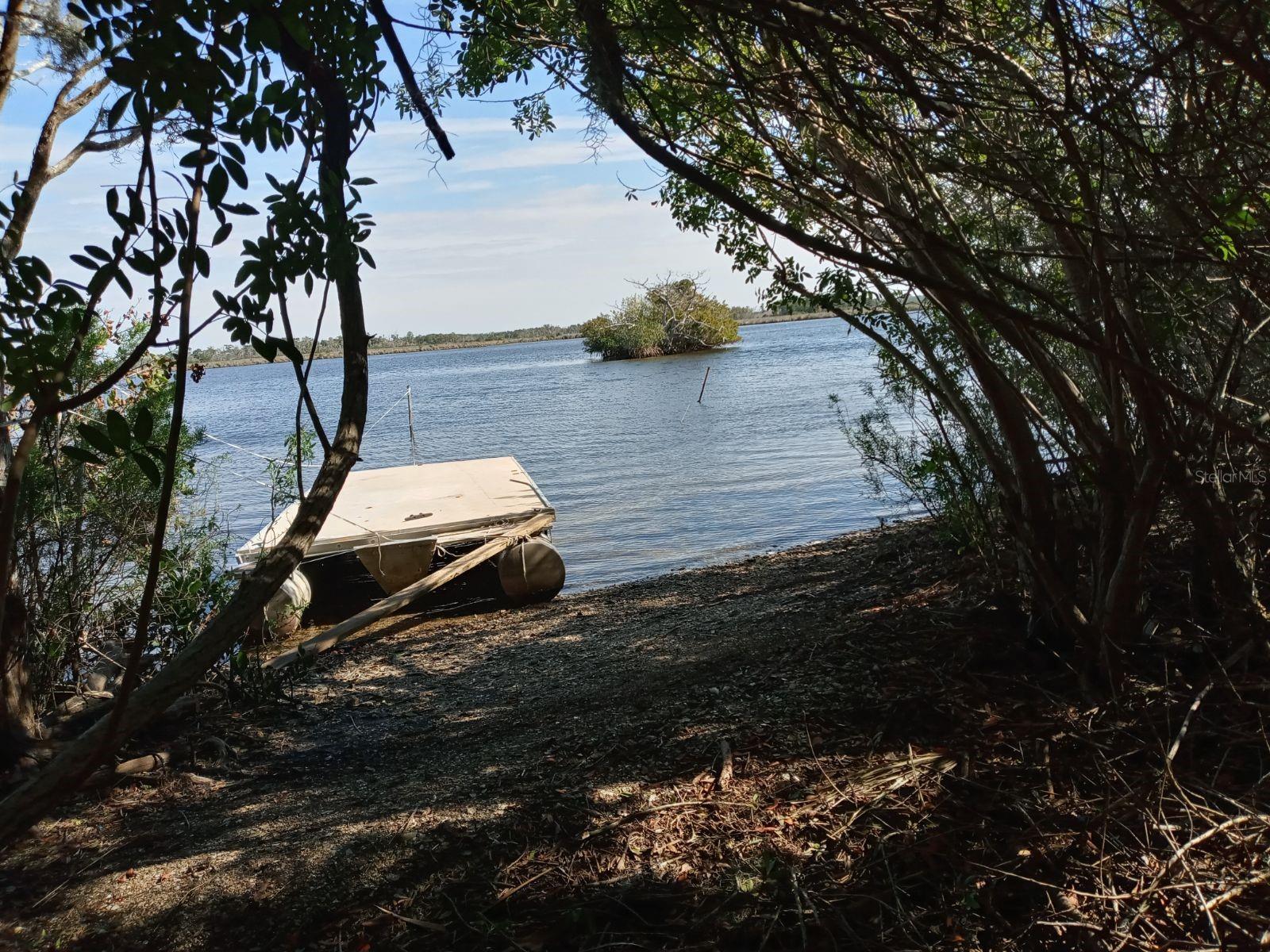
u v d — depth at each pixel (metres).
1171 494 4.90
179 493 7.52
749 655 6.26
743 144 3.70
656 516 16.14
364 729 6.39
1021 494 4.91
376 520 11.97
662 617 8.89
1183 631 4.74
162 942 3.74
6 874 4.35
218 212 1.75
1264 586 4.70
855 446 10.89
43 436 6.29
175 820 4.91
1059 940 3.08
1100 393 4.97
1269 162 2.36
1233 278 3.01
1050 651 5.10
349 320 2.22
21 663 5.22
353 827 4.50
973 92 2.55
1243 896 3.11
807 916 3.39
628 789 4.48
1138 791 3.67
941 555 7.93
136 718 1.77
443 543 11.42
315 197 1.96
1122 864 3.38
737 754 4.64
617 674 6.83
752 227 4.71
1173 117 2.73
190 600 7.04
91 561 6.80
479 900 3.75
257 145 1.84
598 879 3.78
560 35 3.36
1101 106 2.26
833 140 3.54
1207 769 3.85
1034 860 3.49
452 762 5.38
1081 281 3.87
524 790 4.64
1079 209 2.54
